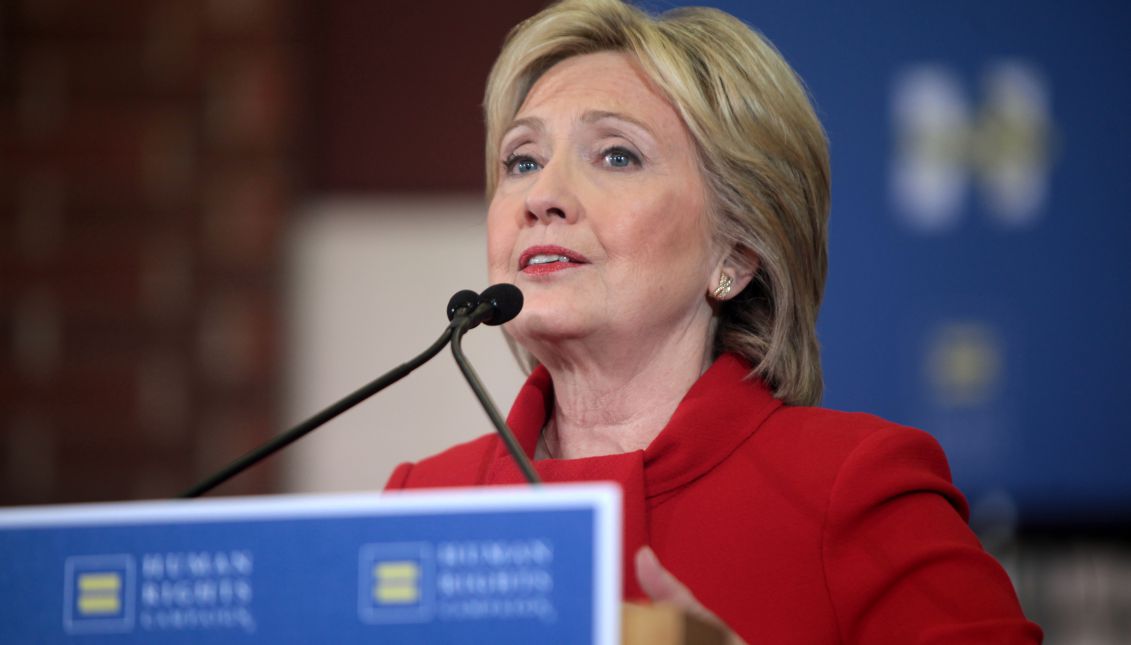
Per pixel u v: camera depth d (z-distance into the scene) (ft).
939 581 17.46
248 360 49.52
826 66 43.45
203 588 12.16
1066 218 42.73
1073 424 42.19
